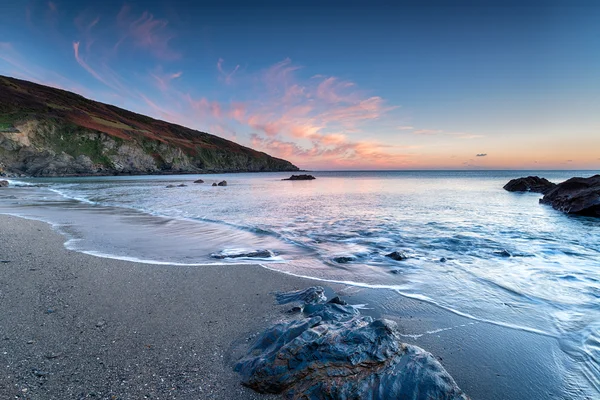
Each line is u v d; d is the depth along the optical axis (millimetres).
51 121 94875
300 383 3434
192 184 53469
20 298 5789
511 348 4422
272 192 36656
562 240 11469
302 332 4082
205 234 12414
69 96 142750
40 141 88875
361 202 24938
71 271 7430
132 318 5156
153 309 5523
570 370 3955
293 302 5875
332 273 7742
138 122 166625
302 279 7270
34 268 7535
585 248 10289
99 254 9078
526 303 5973
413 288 6742
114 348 4246
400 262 8727
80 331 4672
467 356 4230
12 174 75000
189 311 5473
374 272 7848
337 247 10492
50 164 83312
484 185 50625
